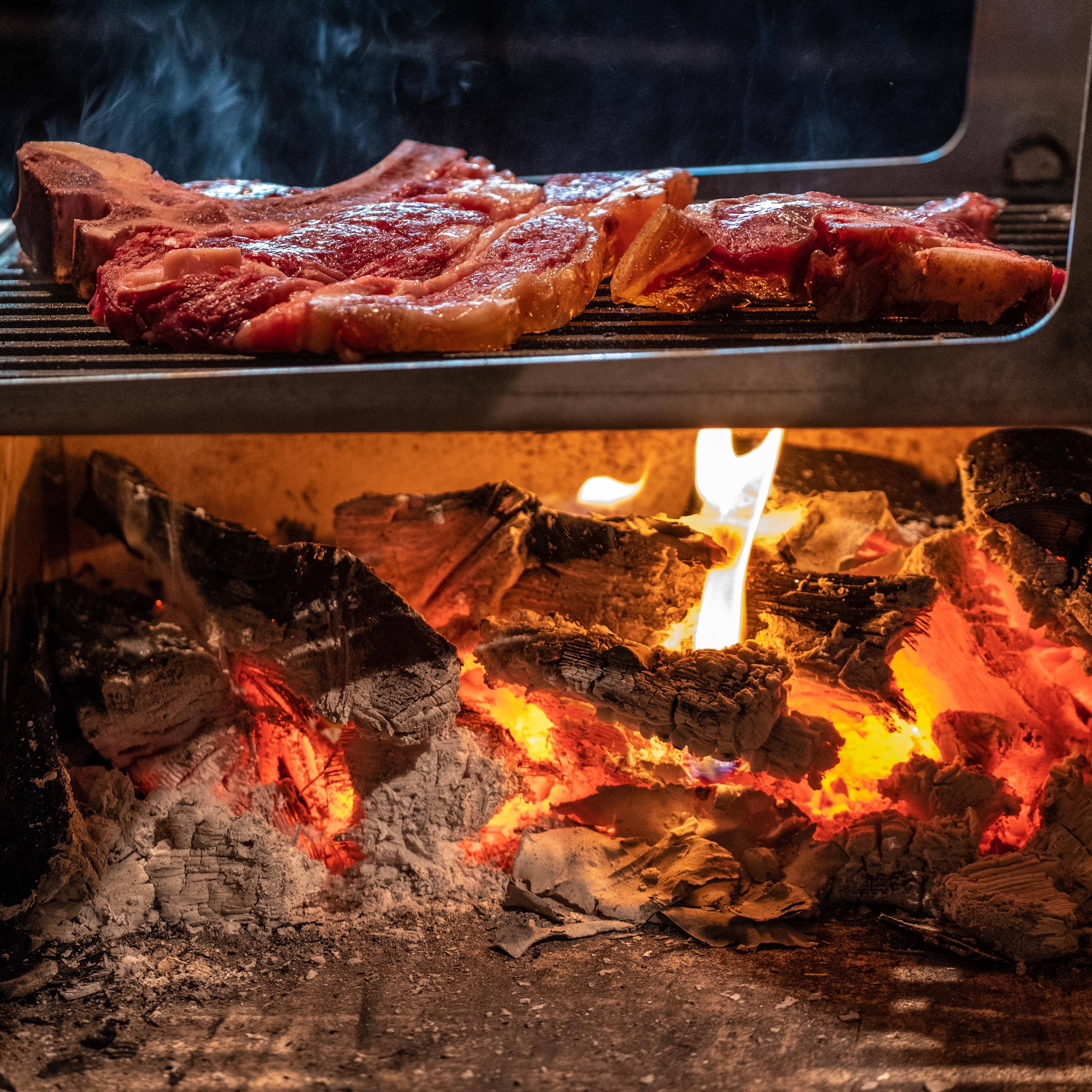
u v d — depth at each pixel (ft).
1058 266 4.80
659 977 4.24
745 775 4.62
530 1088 4.02
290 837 4.50
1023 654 4.66
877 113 5.90
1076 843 4.41
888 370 4.13
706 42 5.85
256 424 4.15
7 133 5.76
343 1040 4.12
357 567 4.47
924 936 4.32
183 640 4.61
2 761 4.46
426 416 4.15
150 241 4.56
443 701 4.44
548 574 4.67
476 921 4.37
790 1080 4.03
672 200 4.97
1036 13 5.14
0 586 4.66
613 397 4.14
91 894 4.36
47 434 4.15
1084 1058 4.07
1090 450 4.81
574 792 4.63
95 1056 4.09
